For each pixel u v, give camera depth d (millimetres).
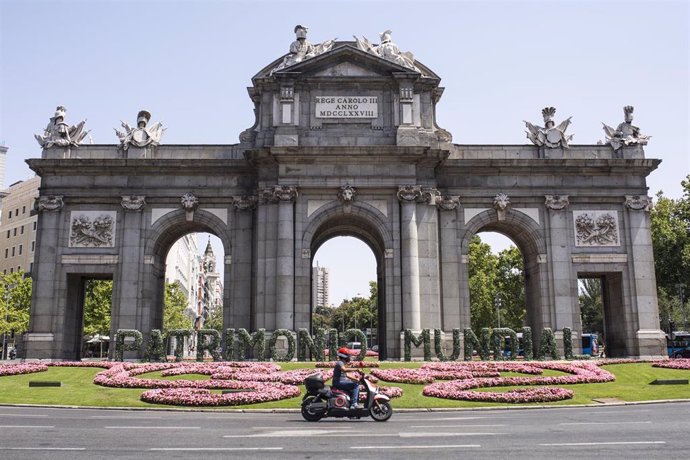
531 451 15438
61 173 51031
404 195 48344
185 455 14898
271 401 29094
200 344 45125
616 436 18188
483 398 30141
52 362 43062
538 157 52750
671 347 75938
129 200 50625
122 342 45562
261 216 48656
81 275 51844
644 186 52531
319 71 50344
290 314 46469
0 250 130375
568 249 51375
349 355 23844
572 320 50281
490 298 97562
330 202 48812
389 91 50594
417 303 47156
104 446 16297
